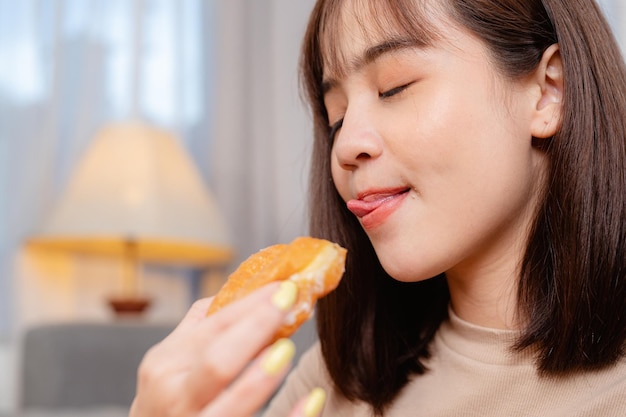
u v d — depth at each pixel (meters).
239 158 1.88
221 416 0.37
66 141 1.78
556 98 0.56
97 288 1.77
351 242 0.65
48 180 1.75
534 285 0.55
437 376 0.61
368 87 0.54
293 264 0.43
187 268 1.85
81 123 1.78
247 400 0.37
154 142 1.64
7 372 1.70
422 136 0.51
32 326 1.31
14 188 1.75
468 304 0.59
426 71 0.52
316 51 0.61
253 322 0.37
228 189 1.86
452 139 0.51
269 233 1.87
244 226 1.87
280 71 1.88
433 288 0.64
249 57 1.90
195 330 0.41
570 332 0.53
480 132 0.52
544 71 0.55
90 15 1.80
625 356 0.54
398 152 0.52
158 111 1.83
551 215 0.54
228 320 0.40
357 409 0.65
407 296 0.64
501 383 0.56
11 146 1.75
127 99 1.81
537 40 0.55
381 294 0.65
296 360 1.16
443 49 0.52
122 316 1.62
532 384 0.55
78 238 1.66
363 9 0.54
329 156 0.65
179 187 1.64
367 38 0.53
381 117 0.53
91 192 1.60
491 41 0.53
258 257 0.47
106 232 1.56
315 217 0.66
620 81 0.58
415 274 0.52
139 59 1.82
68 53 1.79
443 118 0.51
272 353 0.38
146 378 0.40
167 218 1.59
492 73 0.53
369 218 0.53
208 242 1.63
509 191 0.53
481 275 0.57
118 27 1.82
